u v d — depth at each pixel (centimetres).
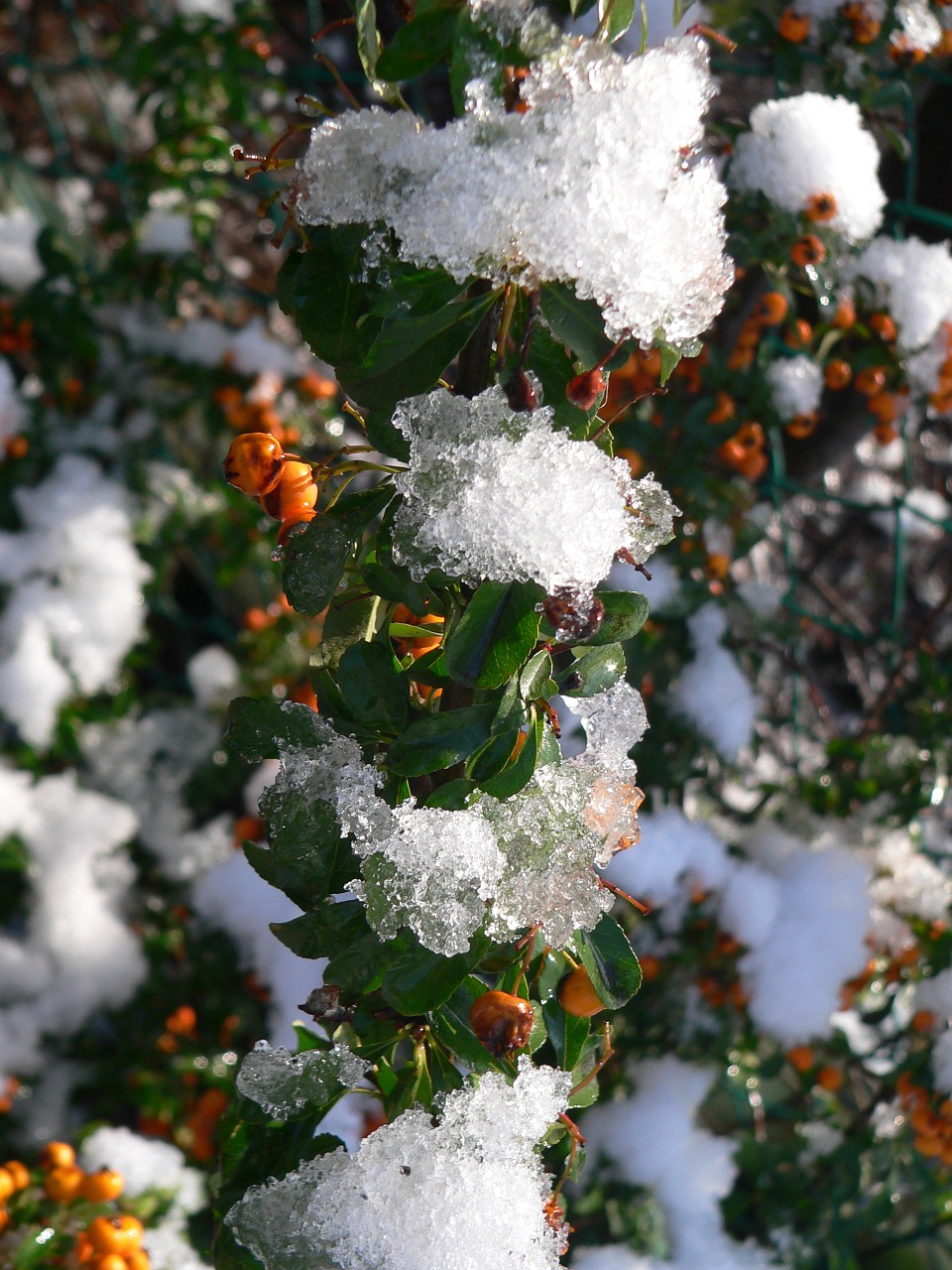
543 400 40
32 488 85
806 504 102
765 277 68
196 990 83
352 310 40
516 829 40
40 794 84
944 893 70
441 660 41
